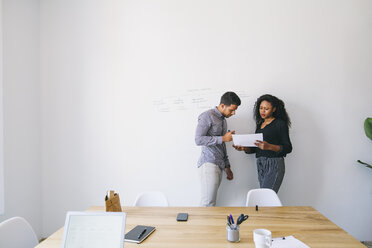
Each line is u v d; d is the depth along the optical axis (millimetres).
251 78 2793
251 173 2789
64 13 3014
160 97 2910
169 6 2902
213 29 2838
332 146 2729
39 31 3027
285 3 2764
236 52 2811
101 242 1085
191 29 2869
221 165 2582
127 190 2945
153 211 1728
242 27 2805
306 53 2748
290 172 2752
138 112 2939
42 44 3033
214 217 1593
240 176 2795
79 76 3002
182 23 2883
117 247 1068
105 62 2977
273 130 2480
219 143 2434
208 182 2512
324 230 1362
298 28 2752
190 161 2867
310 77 2744
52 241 1292
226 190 2809
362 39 2711
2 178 2477
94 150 2980
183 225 1470
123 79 2959
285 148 2426
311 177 2740
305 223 1466
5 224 1363
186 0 2877
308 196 2744
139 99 2938
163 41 2910
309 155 2742
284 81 2760
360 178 2715
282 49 2766
